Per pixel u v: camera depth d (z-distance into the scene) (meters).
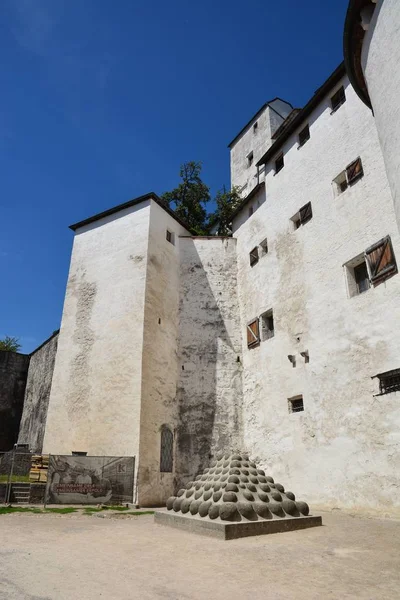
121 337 15.27
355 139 12.66
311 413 11.99
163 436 14.52
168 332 16.42
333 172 13.27
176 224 19.12
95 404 14.71
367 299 10.88
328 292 12.31
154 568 4.71
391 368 9.79
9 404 25.73
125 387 14.34
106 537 6.70
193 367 16.53
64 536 6.81
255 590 3.92
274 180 16.48
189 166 27.00
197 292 17.95
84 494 11.90
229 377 16.34
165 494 13.71
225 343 16.98
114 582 4.14
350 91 13.28
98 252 17.78
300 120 15.38
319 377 11.95
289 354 13.47
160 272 16.86
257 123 27.75
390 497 9.17
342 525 7.97
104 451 13.78
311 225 13.72
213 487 7.85
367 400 10.29
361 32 8.82
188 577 4.35
